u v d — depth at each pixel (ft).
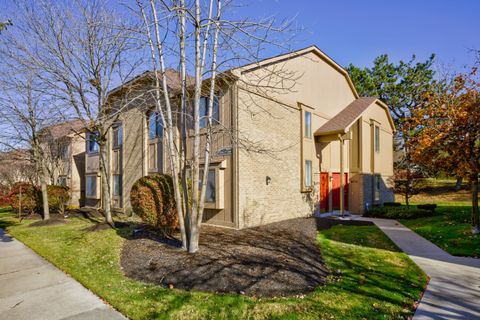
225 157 35.88
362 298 16.03
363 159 54.34
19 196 51.24
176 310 14.71
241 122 34.83
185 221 24.54
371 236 32.65
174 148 25.45
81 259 24.11
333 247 26.96
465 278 19.43
